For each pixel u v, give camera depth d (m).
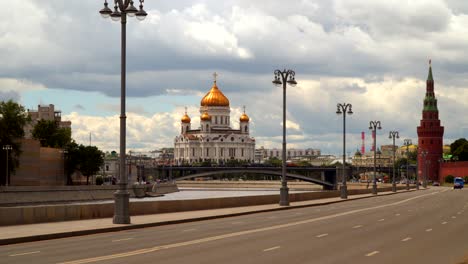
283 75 76.94
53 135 197.38
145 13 44.53
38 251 28.94
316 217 55.09
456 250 30.19
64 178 186.00
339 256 27.52
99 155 192.62
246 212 60.47
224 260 25.81
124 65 44.91
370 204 83.88
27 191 131.38
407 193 145.12
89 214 48.47
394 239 35.22
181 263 24.73
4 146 142.00
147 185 187.62
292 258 26.67
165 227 44.00
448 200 97.69
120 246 30.81
